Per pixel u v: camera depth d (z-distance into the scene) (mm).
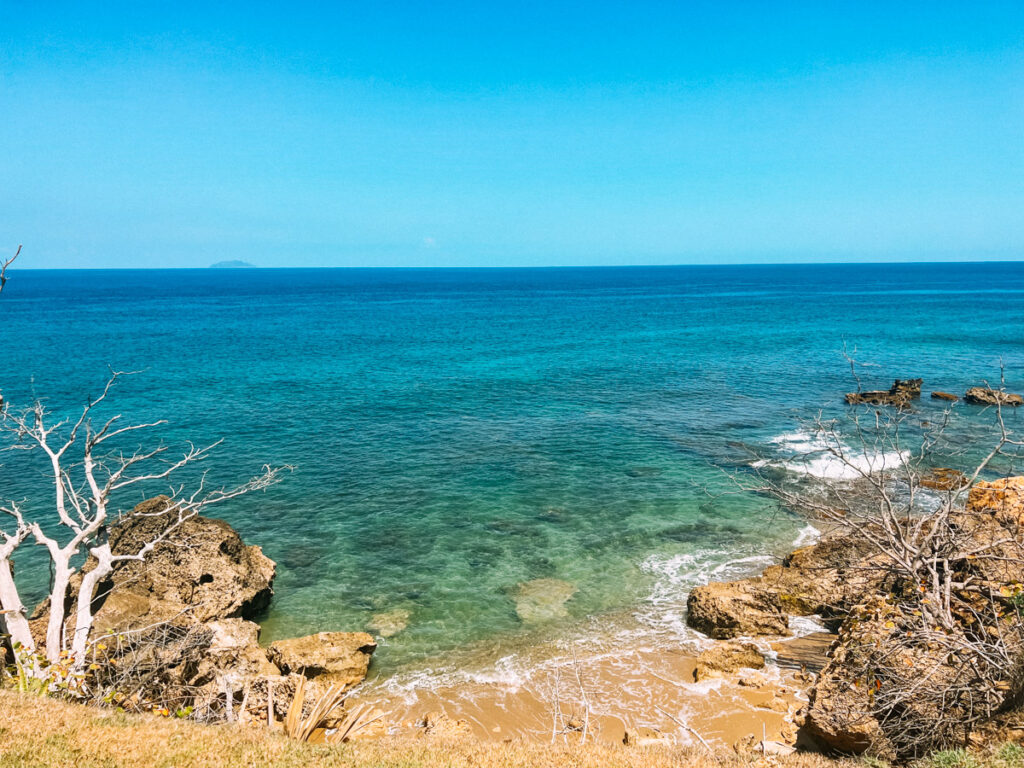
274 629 22797
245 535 29359
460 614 23500
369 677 19969
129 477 35625
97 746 10664
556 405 52938
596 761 11859
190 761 10578
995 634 13484
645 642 21703
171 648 18031
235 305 167375
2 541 27719
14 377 61312
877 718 14102
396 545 28609
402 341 92375
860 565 18828
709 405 52906
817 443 41312
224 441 42438
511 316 133875
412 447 41594
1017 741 11469
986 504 19328
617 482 35656
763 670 19844
